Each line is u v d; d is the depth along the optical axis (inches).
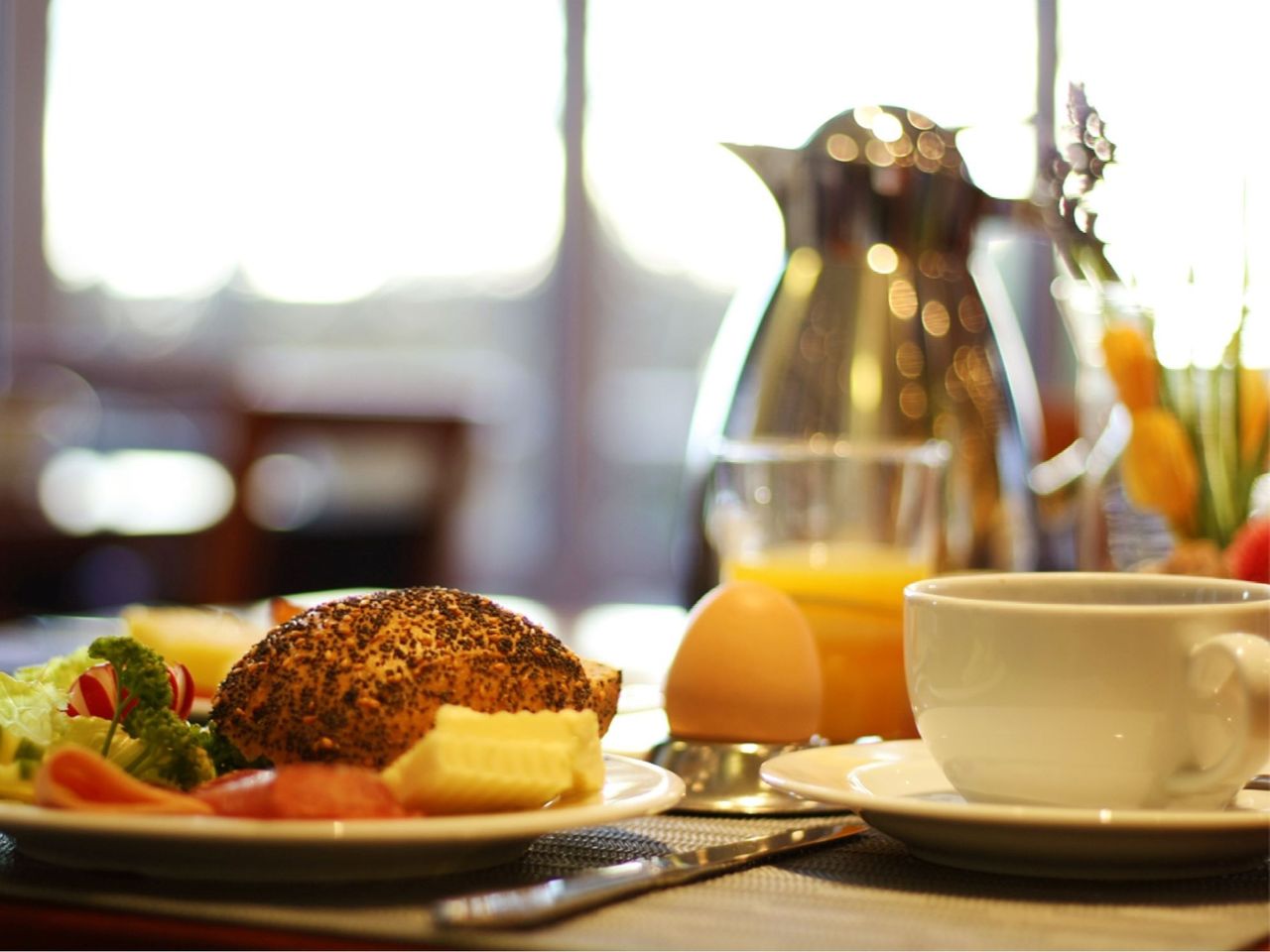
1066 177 34.6
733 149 37.8
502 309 164.7
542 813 21.0
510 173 162.9
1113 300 35.0
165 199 169.8
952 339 37.7
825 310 37.6
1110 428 36.1
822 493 32.4
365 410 86.0
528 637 23.7
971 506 37.5
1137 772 22.8
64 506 73.5
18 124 171.8
